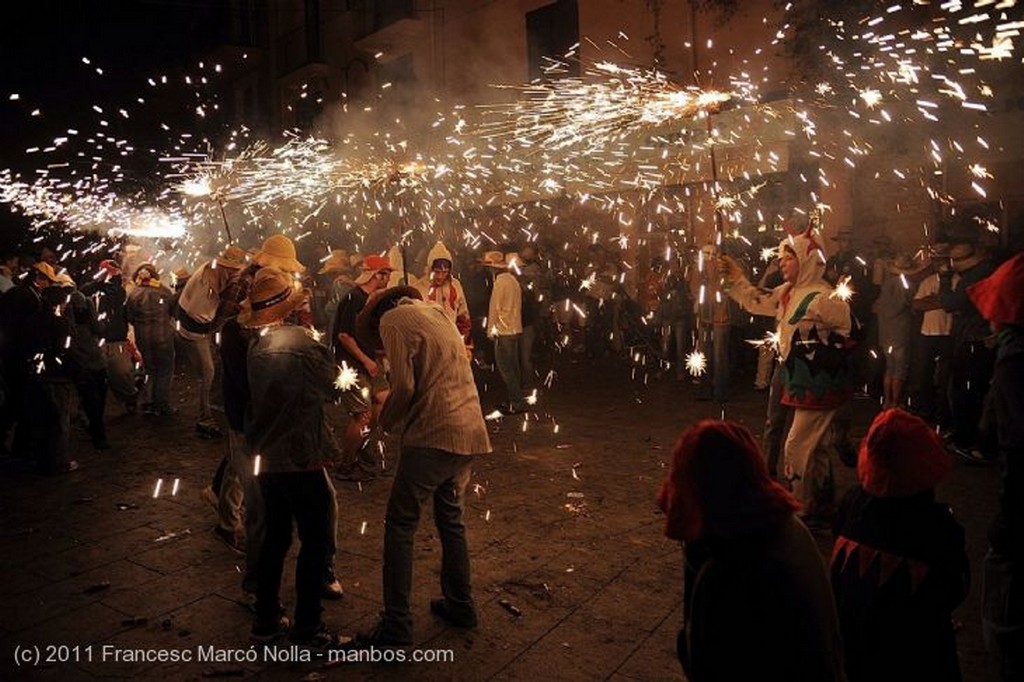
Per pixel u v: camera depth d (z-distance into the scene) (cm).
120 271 981
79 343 741
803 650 197
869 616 250
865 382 987
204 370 858
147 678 370
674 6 1344
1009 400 297
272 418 384
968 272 684
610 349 1435
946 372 802
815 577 201
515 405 959
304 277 1279
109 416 990
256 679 368
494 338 955
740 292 584
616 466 710
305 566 388
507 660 381
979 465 679
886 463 250
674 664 375
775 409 600
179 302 645
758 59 1225
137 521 589
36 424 713
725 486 200
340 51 2147
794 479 526
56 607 446
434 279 783
